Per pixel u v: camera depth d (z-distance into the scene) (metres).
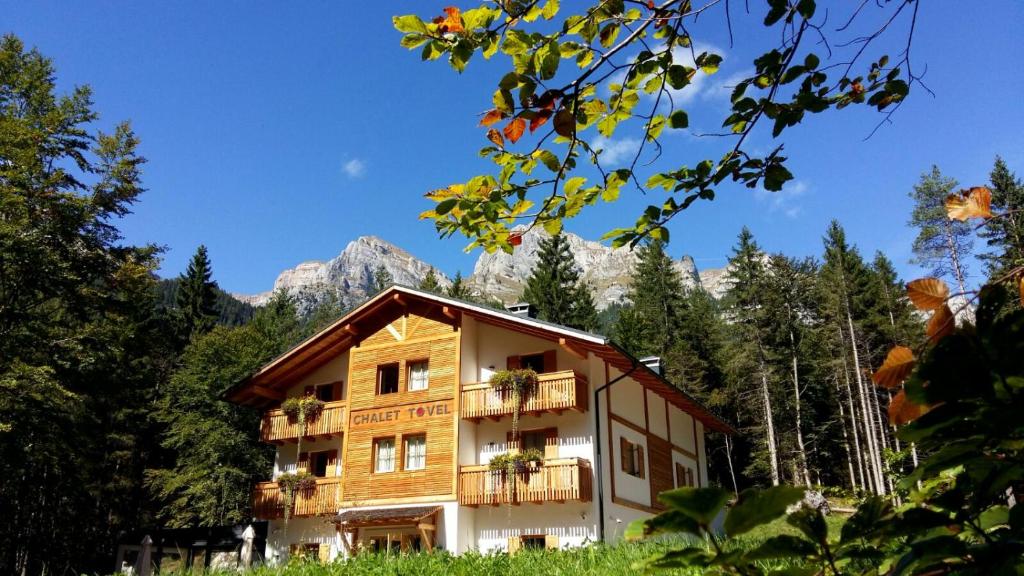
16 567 27.45
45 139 22.14
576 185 2.98
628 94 2.86
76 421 22.69
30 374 19.05
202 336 39.16
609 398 21.53
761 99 3.00
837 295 43.69
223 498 31.97
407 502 20.75
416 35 2.55
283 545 22.78
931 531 1.33
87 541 31.94
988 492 1.25
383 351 22.86
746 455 45.22
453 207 2.92
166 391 37.25
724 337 51.38
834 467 45.78
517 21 2.63
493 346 22.22
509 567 8.71
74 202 21.61
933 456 1.27
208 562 24.39
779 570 1.27
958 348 1.20
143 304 27.02
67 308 22.92
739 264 45.41
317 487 22.38
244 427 34.62
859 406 45.09
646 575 1.28
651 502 22.64
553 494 19.19
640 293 53.25
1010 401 1.19
